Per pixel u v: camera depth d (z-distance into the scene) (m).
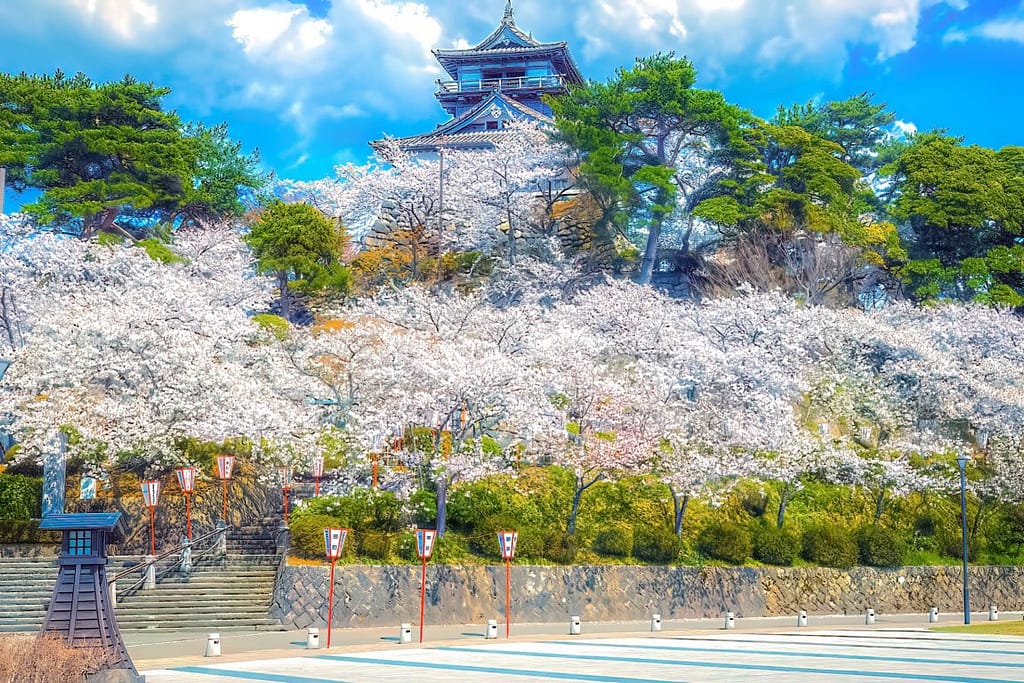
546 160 80.12
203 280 61.56
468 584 41.75
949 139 82.38
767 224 74.44
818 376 58.97
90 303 48.50
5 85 68.06
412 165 83.81
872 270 76.12
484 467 43.91
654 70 76.94
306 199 87.31
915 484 54.44
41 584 36.28
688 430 51.47
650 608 45.56
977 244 77.50
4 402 42.31
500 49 111.25
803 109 92.94
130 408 43.12
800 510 55.16
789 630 40.97
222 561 39.78
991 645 34.25
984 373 59.84
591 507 49.75
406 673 25.84
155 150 68.75
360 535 40.78
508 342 52.28
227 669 26.78
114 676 21.41
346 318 58.12
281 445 44.25
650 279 77.88
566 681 24.20
